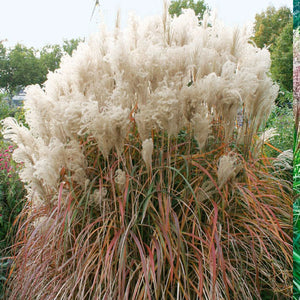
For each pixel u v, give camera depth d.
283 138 3.12
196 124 1.80
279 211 2.17
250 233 1.85
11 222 2.96
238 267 1.86
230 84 1.83
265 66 2.16
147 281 1.40
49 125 2.16
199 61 2.16
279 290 1.85
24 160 2.08
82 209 1.96
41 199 2.15
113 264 1.69
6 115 5.06
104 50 2.18
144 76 1.81
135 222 1.71
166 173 1.95
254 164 2.28
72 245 1.94
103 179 2.00
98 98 2.09
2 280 2.44
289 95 3.22
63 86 2.22
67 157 1.83
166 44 2.27
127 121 1.67
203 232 1.75
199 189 1.87
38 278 1.90
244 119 2.24
